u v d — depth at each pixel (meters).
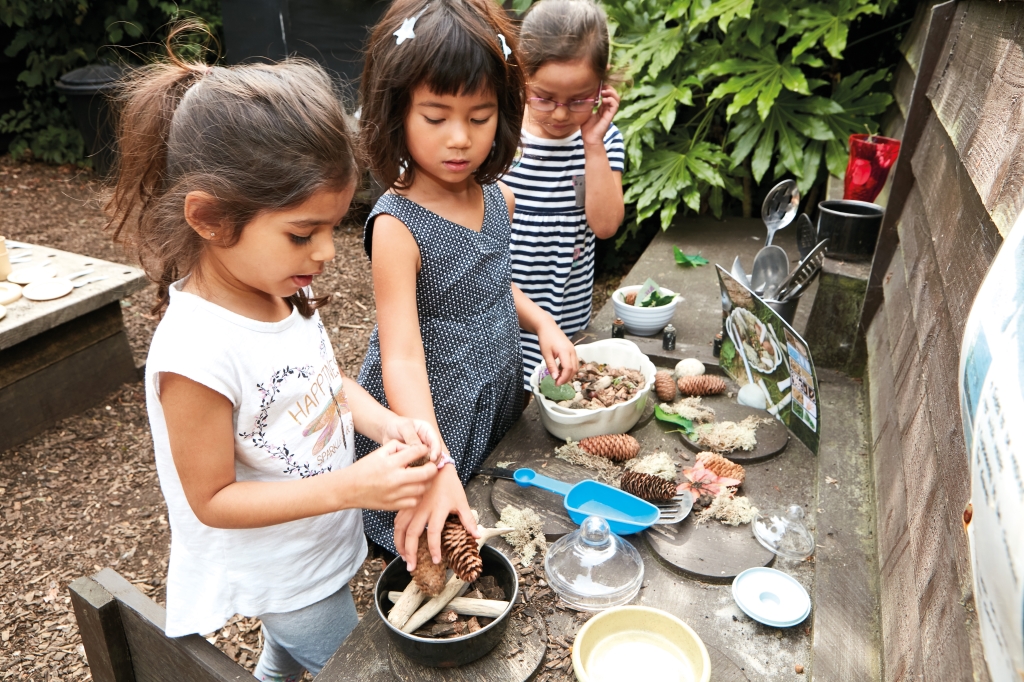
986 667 0.59
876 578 1.03
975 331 0.57
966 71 1.23
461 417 1.35
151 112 0.84
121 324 2.96
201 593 1.05
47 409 2.71
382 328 1.23
